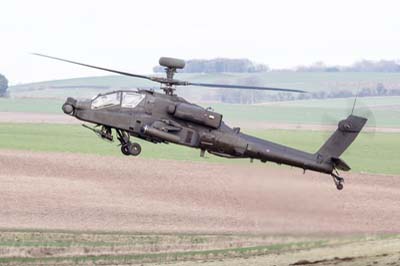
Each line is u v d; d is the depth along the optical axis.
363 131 77.69
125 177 171.62
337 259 79.06
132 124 67.62
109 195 146.38
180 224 115.38
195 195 147.62
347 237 97.62
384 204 147.88
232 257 83.38
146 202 138.88
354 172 199.62
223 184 161.50
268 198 115.25
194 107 69.12
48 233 99.31
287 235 100.06
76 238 95.50
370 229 113.88
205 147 70.19
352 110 78.12
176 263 79.50
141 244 91.19
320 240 95.12
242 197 121.31
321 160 77.38
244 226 112.31
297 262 78.00
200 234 103.88
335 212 118.38
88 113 67.12
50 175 170.75
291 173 119.81
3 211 123.19
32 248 85.94
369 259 77.50
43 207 129.00
